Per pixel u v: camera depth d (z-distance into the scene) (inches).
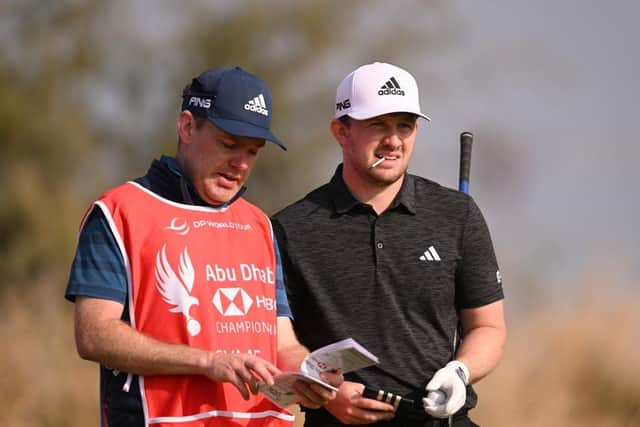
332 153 2568.9
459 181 776.3
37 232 2234.3
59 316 1556.3
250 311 622.2
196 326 603.2
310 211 720.3
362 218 716.0
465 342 719.1
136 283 601.6
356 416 692.1
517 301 1680.6
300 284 713.0
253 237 639.8
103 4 2549.2
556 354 1469.0
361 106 705.0
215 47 2576.3
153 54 2578.7
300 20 2571.4
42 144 2433.6
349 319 707.4
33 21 2529.5
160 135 2581.2
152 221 610.2
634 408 1444.4
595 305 1524.4
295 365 637.9
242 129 613.6
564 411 1374.3
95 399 1355.8
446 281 715.4
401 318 706.8
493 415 1332.4
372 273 709.3
